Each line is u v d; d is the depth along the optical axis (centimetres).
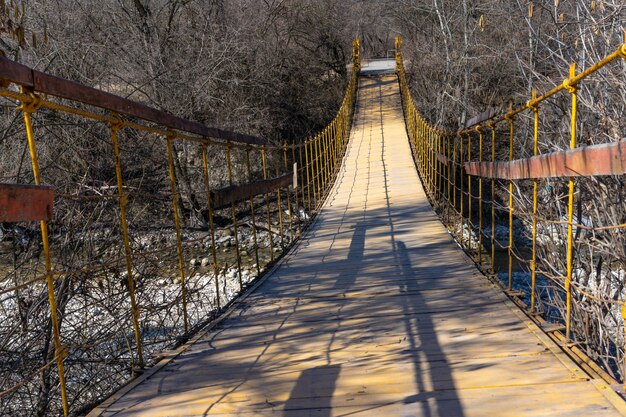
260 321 411
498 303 409
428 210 917
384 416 233
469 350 309
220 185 1681
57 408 432
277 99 1920
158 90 1290
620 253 506
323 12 2533
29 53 961
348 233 789
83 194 490
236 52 1502
